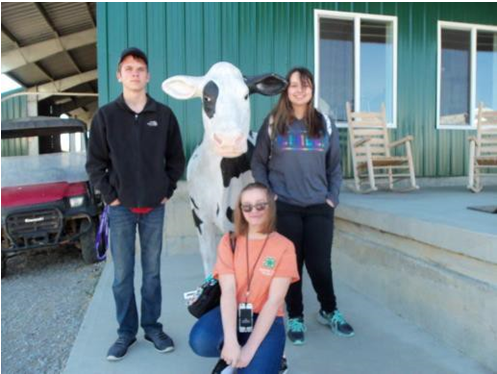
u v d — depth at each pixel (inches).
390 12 236.4
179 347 105.9
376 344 104.9
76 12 313.7
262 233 79.5
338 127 232.2
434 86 247.0
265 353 72.8
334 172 108.6
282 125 103.5
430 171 248.1
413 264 114.7
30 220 187.8
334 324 111.5
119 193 96.7
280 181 106.1
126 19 200.4
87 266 201.6
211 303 81.8
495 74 265.3
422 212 125.8
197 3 207.5
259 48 216.1
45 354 112.4
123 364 97.6
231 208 104.5
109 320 122.3
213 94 96.7
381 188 230.4
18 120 226.5
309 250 108.3
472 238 92.6
